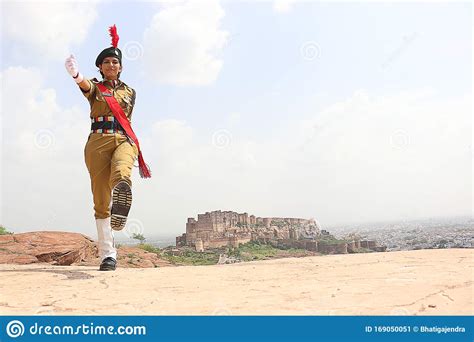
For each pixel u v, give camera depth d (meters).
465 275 3.48
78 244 10.83
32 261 9.02
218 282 3.75
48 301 3.07
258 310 2.66
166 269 4.79
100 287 3.62
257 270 4.46
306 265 4.72
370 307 2.60
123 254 12.52
